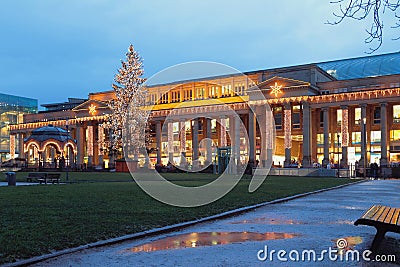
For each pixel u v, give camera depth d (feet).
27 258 26.43
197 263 25.95
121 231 35.37
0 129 411.34
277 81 259.39
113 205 54.70
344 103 247.29
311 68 260.21
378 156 254.06
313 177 180.45
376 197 72.90
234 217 46.57
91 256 27.84
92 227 36.96
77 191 79.41
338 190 91.61
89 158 333.21
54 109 420.36
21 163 311.06
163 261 26.48
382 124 237.66
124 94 217.77
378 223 27.17
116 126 220.84
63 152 237.25
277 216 47.34
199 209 51.11
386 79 245.86
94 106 341.00
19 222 39.58
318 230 37.76
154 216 44.34
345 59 310.45
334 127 268.62
